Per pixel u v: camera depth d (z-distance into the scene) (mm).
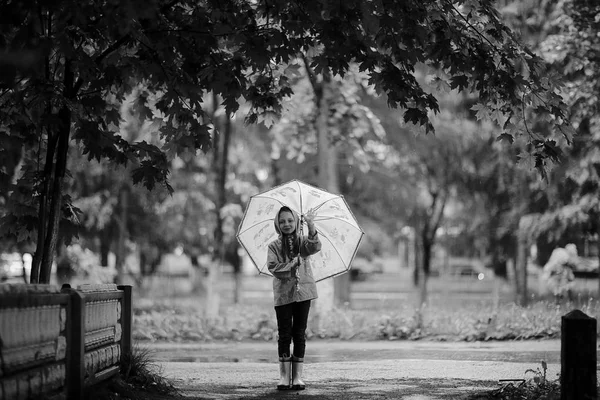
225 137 38000
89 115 13172
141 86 15406
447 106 40719
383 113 38500
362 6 12000
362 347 22328
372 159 39531
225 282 86250
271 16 12625
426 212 47469
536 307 27703
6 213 14492
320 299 29188
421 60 12977
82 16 10812
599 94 24219
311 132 32125
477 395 12133
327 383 14102
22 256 36094
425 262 47312
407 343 23766
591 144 30078
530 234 36594
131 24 10969
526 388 12156
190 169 44625
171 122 13664
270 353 21094
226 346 23516
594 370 9719
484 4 13750
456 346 22422
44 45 10664
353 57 12953
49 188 13969
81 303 9922
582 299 31891
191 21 12781
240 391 13070
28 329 8516
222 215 37500
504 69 13773
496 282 54469
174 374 15734
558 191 35062
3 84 12062
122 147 13211
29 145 13586
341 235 14047
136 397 11578
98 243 45031
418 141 40438
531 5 32781
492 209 47312
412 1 12445
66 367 9734
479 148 41688
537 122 21797
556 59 24062
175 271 91625
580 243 39531
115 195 40938
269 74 14312
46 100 11883
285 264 13039
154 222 45844
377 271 98188
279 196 13930
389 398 12195
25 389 8414
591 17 24188
